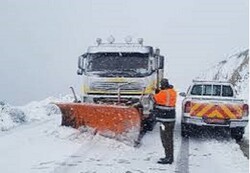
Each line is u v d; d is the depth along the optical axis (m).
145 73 14.49
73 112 13.08
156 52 15.51
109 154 10.82
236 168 9.64
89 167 9.30
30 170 8.90
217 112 13.31
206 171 9.29
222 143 13.08
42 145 11.68
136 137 11.89
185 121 13.62
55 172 8.78
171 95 10.21
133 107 11.44
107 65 14.72
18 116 16.97
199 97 13.66
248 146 12.65
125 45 15.07
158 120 10.15
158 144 12.59
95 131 12.56
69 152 10.89
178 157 10.80
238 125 13.29
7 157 10.08
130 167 9.45
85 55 14.95
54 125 15.83
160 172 9.09
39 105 21.75
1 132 13.93
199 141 13.47
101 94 14.61
